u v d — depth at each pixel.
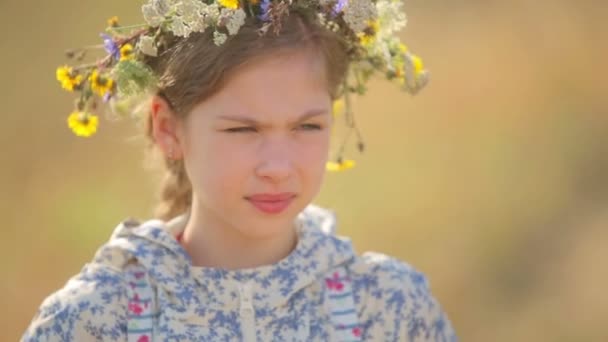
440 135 7.86
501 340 6.02
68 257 6.36
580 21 9.20
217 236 2.80
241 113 2.61
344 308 2.78
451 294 6.36
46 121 7.48
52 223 6.62
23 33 8.16
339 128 7.47
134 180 6.99
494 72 8.66
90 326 2.67
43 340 2.68
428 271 6.53
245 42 2.62
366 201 7.08
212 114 2.65
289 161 2.62
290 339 2.71
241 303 2.70
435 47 9.05
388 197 7.14
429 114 8.15
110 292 2.70
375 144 7.67
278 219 2.67
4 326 5.77
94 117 2.83
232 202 2.66
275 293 2.73
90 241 6.51
